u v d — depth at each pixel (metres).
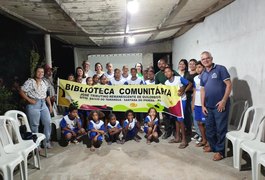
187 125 4.86
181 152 4.03
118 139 4.63
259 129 3.14
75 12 4.42
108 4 3.96
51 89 5.16
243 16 3.91
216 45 5.08
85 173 3.40
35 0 3.64
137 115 5.49
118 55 10.42
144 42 9.91
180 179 3.12
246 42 3.85
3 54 5.70
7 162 2.82
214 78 3.56
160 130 5.29
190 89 4.65
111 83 5.25
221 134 3.61
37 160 3.60
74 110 4.62
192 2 4.19
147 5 4.20
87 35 6.92
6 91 4.32
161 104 4.71
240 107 3.98
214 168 3.37
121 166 3.59
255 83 3.63
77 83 5.07
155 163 3.64
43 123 4.28
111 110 4.97
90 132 4.42
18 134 3.49
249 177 3.07
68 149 4.40
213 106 3.62
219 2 4.40
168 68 4.52
